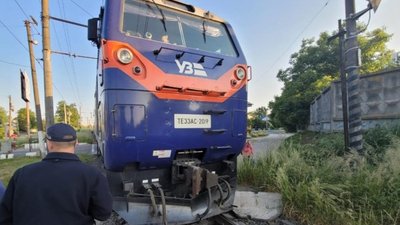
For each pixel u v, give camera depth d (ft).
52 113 37.24
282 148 22.68
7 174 33.55
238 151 15.69
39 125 56.85
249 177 20.86
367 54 74.64
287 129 102.63
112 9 12.71
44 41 36.94
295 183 16.78
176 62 13.42
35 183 6.82
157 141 12.57
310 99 78.64
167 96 12.92
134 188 12.99
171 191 13.94
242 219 15.11
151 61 12.74
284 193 16.01
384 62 73.97
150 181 13.39
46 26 36.86
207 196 13.78
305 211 14.98
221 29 16.98
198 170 12.54
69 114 242.78
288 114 86.99
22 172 7.13
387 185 14.38
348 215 13.58
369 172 15.72
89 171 7.34
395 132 24.93
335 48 82.74
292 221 15.08
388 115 30.01
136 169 13.03
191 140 13.56
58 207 6.75
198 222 14.19
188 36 15.25
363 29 19.65
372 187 14.43
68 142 7.47
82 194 7.04
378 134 24.73
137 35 13.35
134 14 13.64
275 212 15.90
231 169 15.58
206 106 14.11
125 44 12.31
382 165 15.57
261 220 15.24
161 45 13.20
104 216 7.41
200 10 16.38
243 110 15.69
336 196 14.66
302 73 89.51
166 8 15.10
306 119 82.48
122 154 11.91
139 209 12.57
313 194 14.62
